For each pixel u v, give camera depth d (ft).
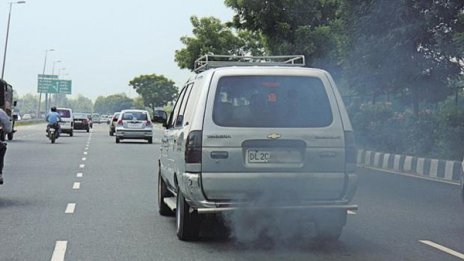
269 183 36.96
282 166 37.19
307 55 151.53
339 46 116.16
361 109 132.98
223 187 36.73
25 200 59.72
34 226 46.34
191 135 37.06
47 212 52.75
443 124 102.83
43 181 75.77
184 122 40.06
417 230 45.60
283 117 37.70
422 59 104.99
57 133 165.68
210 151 36.83
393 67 106.63
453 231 45.27
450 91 108.88
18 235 42.86
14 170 89.25
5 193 64.69
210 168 36.78
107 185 72.38
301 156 37.50
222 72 38.14
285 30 154.61
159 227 46.19
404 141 114.93
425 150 109.19
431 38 102.06
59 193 64.95
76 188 69.26
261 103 37.81
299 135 37.40
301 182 37.22
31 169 90.94
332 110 38.22
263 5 156.66
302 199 37.50
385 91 116.06
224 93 37.81
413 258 36.55
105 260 35.81
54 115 165.99
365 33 106.93
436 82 106.83
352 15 107.65
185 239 41.16
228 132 36.99
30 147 144.36
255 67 38.42
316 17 156.46
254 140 37.06
